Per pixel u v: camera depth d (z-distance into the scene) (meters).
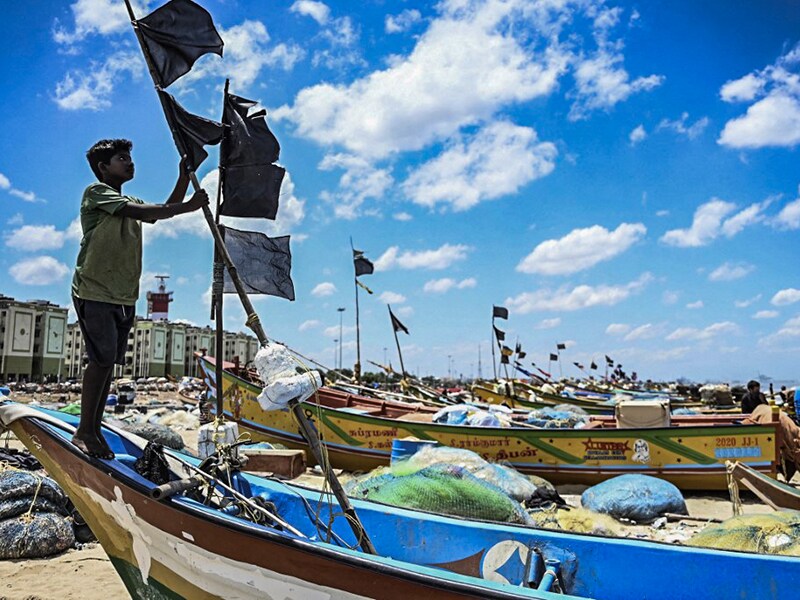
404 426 12.45
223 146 4.73
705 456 11.13
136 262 4.35
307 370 4.04
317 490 5.27
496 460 11.89
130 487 4.04
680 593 4.21
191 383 45.94
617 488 9.30
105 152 4.38
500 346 29.11
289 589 3.50
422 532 4.82
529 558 4.45
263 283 5.04
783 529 5.65
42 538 6.70
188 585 3.92
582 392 41.72
